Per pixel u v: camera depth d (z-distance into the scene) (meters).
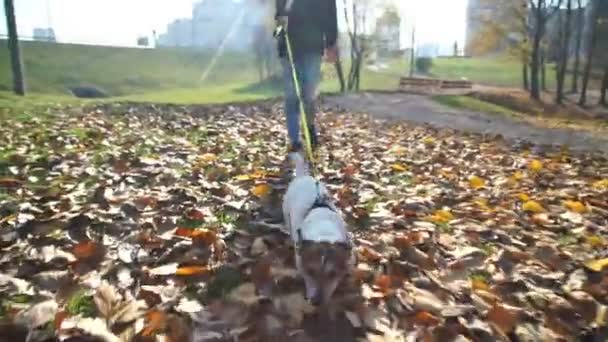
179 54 66.31
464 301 3.13
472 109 21.12
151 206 4.40
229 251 3.61
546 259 3.79
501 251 3.83
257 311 2.88
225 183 5.24
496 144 9.80
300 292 3.12
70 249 3.48
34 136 7.47
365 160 6.94
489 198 5.30
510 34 38.09
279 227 4.05
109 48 61.31
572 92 42.28
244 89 38.78
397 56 64.94
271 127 10.24
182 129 9.47
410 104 21.17
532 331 2.88
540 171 6.84
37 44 54.84
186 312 2.80
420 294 3.13
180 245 3.60
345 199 4.86
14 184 4.87
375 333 2.77
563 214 4.81
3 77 36.00
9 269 3.21
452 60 75.75
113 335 2.55
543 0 33.19
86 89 42.22
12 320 2.57
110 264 3.29
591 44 37.25
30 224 3.83
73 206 4.27
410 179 5.97
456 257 3.72
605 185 6.04
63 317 2.64
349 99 21.59
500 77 57.53
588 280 3.49
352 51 35.50
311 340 2.69
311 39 6.00
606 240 4.23
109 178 5.23
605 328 2.98
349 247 3.11
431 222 4.42
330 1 6.05
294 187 3.85
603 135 13.02
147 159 6.05
